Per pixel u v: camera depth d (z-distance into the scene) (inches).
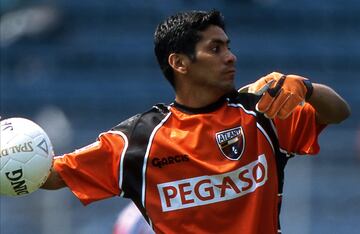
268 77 600.7
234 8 2470.5
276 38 2396.7
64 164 652.1
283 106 588.7
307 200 1605.6
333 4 2470.5
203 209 622.2
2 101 2255.2
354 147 1702.8
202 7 2480.3
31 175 629.9
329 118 618.8
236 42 2379.4
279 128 624.7
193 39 629.0
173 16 645.9
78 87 2276.1
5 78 2337.6
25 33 2440.9
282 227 1603.1
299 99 591.5
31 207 1641.2
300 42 2384.4
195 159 622.8
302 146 629.0
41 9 2484.0
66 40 2431.1
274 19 2448.3
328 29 2423.7
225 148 624.1
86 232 1635.1
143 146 635.5
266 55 2346.2
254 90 596.7
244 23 2445.9
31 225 1633.9
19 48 2413.9
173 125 638.5
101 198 650.8
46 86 2278.5
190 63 630.5
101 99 2229.3
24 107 2242.9
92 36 2431.1
